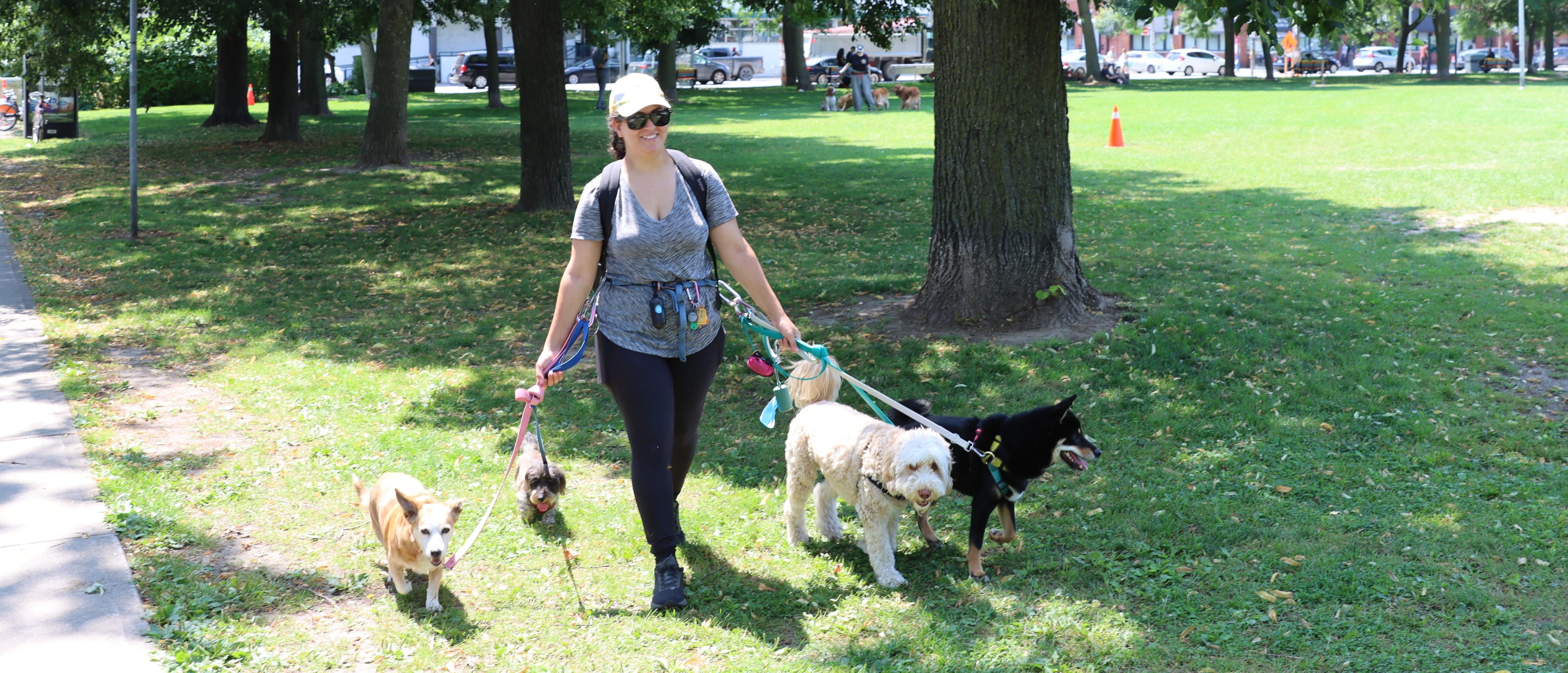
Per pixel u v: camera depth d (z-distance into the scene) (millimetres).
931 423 4570
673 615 4242
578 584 4531
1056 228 8438
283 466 5855
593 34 37906
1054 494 5469
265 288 10781
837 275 10961
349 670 3836
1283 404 6691
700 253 4398
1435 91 38969
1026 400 6910
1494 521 4945
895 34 20656
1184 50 72500
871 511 4465
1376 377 7102
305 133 28156
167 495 5359
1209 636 4027
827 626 4180
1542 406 6625
